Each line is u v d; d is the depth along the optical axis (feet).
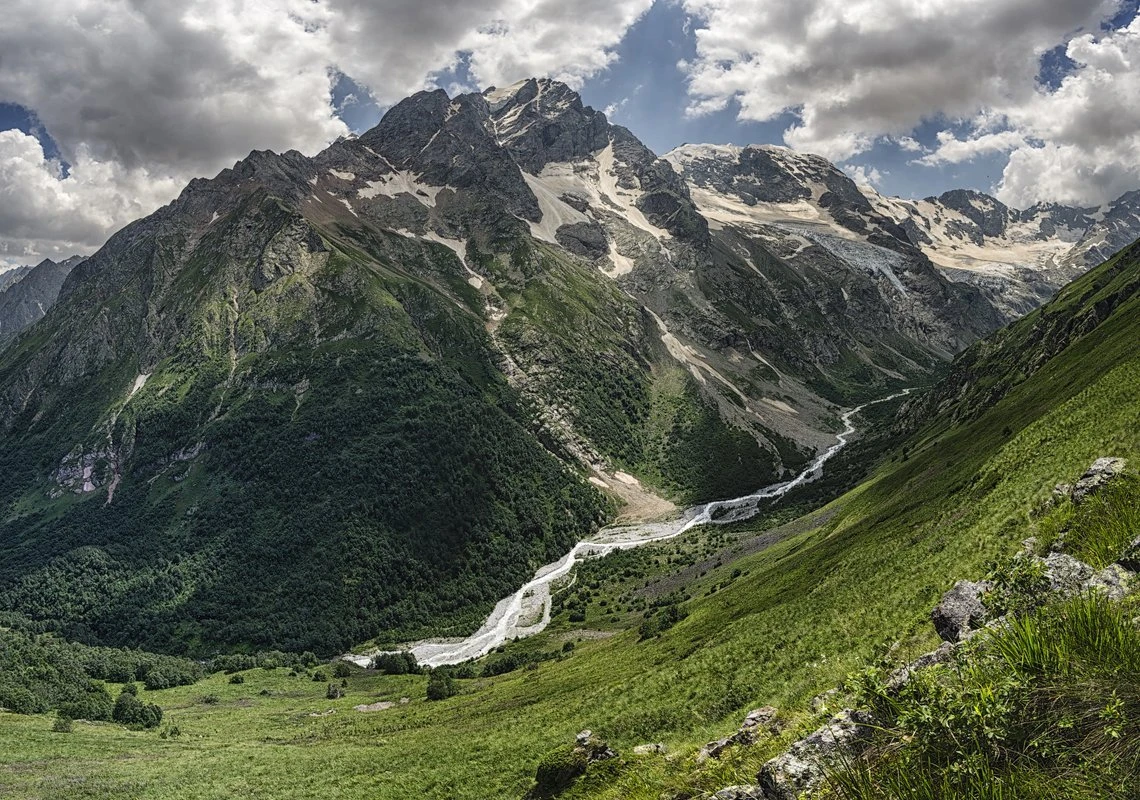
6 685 362.53
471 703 315.17
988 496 189.57
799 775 27.71
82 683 404.77
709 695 162.91
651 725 162.81
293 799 191.01
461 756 200.75
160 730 327.06
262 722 357.41
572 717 204.33
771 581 313.94
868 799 21.66
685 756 57.21
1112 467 61.05
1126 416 146.51
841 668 110.63
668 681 195.93
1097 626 20.83
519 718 238.07
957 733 20.38
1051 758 18.28
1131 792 15.65
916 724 21.65
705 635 256.73
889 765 22.07
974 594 45.11
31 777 222.89
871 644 118.42
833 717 29.01
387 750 239.71
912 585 148.66
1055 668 20.44
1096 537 47.29
